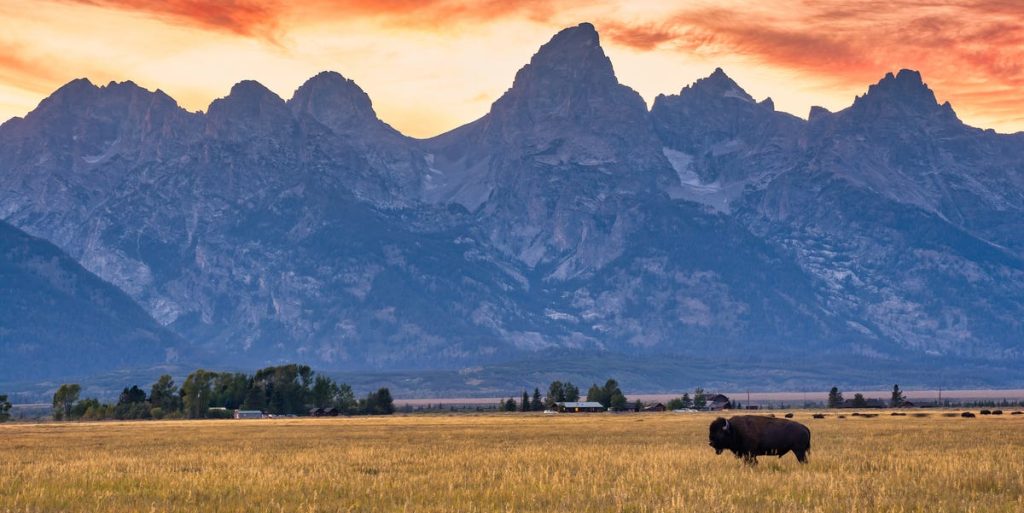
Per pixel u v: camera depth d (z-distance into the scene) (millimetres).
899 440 152625
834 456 106250
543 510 67500
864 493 72812
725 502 68188
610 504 69000
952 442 145375
